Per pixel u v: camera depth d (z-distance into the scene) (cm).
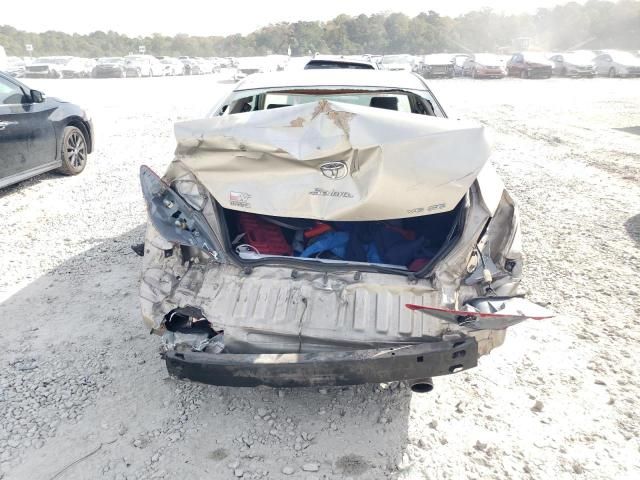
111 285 427
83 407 290
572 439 269
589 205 641
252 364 246
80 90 2281
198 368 252
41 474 246
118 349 342
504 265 279
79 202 636
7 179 618
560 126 1273
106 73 3647
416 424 280
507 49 6481
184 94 2097
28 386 305
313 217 273
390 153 254
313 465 253
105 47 11900
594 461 255
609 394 302
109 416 284
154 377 316
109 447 263
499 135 1125
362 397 302
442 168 256
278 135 264
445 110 378
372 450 263
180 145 279
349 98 405
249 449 263
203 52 12456
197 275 279
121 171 779
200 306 271
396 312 264
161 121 1271
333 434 274
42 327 366
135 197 657
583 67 3194
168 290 276
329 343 260
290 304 268
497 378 316
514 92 2238
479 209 271
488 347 266
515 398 299
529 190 705
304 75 420
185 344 266
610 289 425
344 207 267
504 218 284
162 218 279
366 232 316
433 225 322
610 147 1006
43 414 283
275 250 312
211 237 279
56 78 3588
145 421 281
